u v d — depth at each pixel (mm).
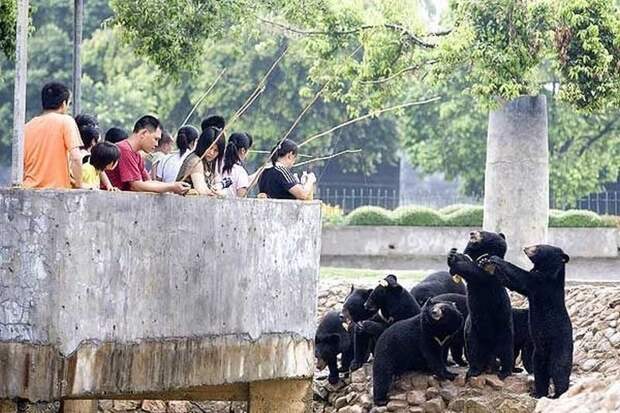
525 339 31625
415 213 66750
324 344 33344
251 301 25719
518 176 44281
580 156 87188
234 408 33156
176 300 23906
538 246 29656
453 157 89500
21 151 22391
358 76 43844
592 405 23391
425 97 89250
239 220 25297
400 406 30938
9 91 92000
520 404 29547
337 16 43188
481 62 40688
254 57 82438
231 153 28391
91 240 22094
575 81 40688
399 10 43844
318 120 85125
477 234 30859
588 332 35031
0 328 21547
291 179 28969
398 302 32438
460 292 34531
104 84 93750
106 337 22500
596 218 66062
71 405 28438
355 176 96750
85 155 25016
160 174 28703
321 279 44344
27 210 21469
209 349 24719
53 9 94625
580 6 39875
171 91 85000
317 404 33438
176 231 23812
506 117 44375
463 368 32594
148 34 38125
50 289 21516
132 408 31797
